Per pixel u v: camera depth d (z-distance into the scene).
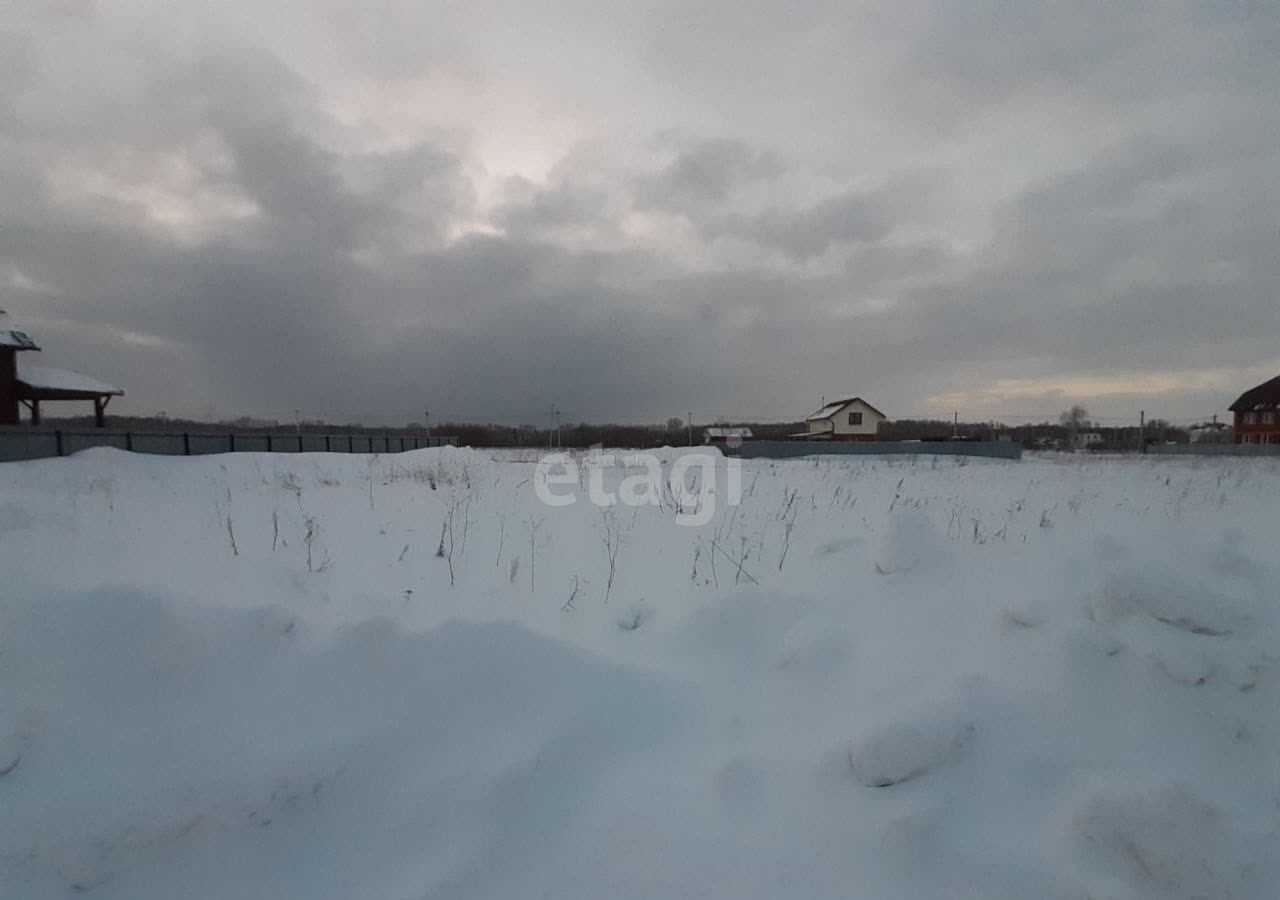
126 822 2.71
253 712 3.27
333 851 2.81
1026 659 3.56
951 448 33.34
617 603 4.75
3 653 3.18
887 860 2.58
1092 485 13.49
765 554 5.74
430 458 22.09
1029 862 2.51
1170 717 3.17
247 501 8.23
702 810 2.90
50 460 16.77
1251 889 2.36
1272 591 4.11
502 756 3.22
